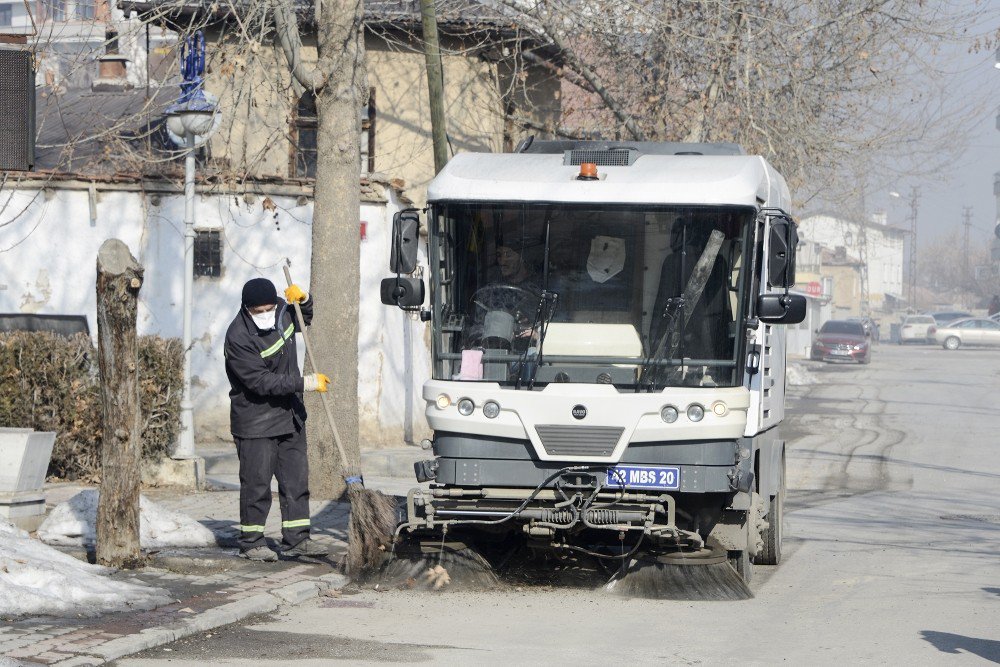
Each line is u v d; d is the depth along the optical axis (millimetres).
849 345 98250
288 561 17562
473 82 41844
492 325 16844
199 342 34125
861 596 16844
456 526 16719
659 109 38969
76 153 40406
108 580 14750
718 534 16859
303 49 39906
